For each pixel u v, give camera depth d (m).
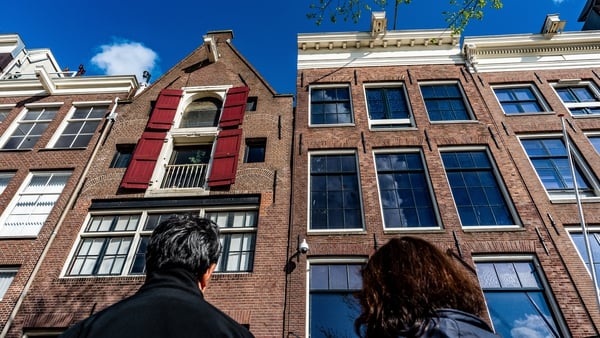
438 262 1.54
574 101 10.94
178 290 1.49
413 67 12.02
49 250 8.02
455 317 1.31
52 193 9.63
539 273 6.95
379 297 1.50
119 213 8.74
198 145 10.53
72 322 6.74
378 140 9.72
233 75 12.21
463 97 10.98
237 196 8.77
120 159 10.17
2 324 6.80
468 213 8.11
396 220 8.08
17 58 15.83
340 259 7.40
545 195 8.20
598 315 6.23
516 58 12.13
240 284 7.10
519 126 9.88
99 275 7.56
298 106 10.95
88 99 12.36
